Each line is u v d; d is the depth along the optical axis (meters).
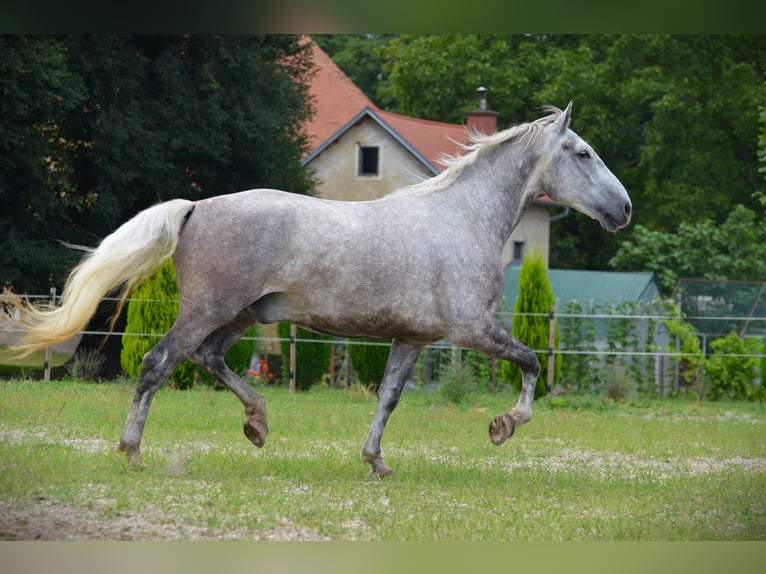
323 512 7.35
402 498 8.18
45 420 11.98
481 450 11.60
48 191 23.28
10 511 6.89
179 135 24.94
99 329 25.38
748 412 18.09
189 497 7.64
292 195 8.79
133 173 24.14
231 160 27.09
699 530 7.52
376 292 8.65
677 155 42.09
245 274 8.41
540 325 19.72
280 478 8.83
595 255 46.22
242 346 19.09
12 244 22.91
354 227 8.66
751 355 20.55
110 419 12.15
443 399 17.73
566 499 8.62
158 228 8.44
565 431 13.76
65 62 22.42
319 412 14.84
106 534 6.52
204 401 15.35
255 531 6.79
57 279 24.27
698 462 11.40
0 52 20.53
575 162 9.65
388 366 9.34
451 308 8.91
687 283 26.22
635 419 15.88
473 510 7.84
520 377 19.69
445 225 9.02
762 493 9.09
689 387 21.73
